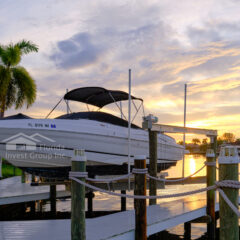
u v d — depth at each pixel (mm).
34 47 23984
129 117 11148
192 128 11602
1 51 22719
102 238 5789
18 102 23812
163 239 8539
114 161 12359
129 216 7645
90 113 12109
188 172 34406
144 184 6086
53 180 13109
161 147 14508
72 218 4992
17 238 5945
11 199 10602
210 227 8383
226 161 3641
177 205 8812
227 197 3615
